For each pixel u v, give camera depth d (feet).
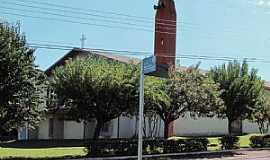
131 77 93.97
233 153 110.01
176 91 103.81
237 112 125.08
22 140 127.44
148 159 92.63
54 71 101.71
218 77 124.57
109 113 94.73
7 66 77.25
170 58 148.97
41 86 82.94
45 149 103.50
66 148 105.50
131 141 95.35
